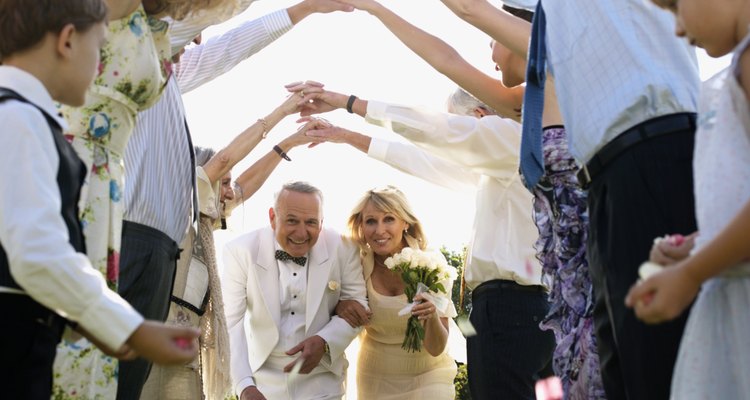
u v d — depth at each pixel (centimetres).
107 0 294
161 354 217
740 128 221
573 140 292
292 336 566
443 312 566
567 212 365
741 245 200
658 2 252
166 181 362
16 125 221
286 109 551
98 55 249
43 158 221
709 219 221
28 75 234
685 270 205
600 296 290
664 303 205
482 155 479
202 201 505
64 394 277
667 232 268
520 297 467
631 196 272
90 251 284
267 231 589
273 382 561
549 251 383
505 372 462
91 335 233
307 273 575
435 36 447
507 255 468
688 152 273
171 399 464
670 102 276
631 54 284
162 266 353
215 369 491
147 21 316
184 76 472
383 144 559
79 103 249
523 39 353
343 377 572
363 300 575
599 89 287
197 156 539
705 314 221
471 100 527
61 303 214
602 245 281
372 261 590
